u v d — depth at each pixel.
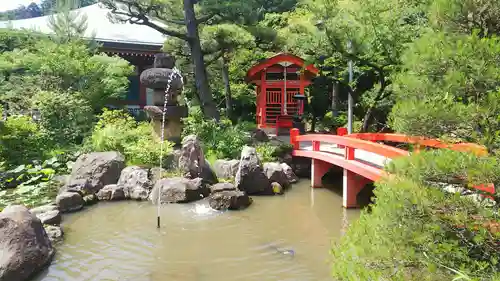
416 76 3.22
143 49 20.95
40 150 12.60
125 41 20.62
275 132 18.36
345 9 10.88
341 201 10.12
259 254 6.69
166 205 9.68
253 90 24.38
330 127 19.34
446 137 3.14
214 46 16.67
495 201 2.96
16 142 12.28
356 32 10.91
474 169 2.71
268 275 5.89
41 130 13.07
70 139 13.50
